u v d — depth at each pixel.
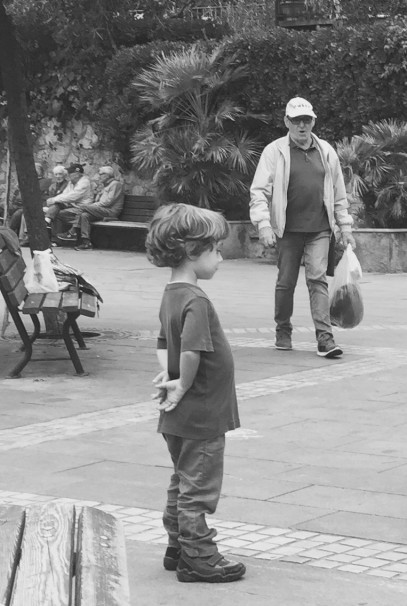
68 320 13.05
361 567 6.58
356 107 26.56
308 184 14.15
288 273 14.47
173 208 6.18
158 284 22.67
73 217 30.97
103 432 10.28
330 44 26.53
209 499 6.35
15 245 13.66
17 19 32.22
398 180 25.33
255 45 27.47
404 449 9.55
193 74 27.20
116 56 30.19
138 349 14.82
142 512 7.77
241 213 28.36
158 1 17.11
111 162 32.53
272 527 7.38
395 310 18.64
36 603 3.88
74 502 8.01
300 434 10.10
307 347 14.93
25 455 9.43
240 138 27.83
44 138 33.78
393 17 26.00
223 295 20.78
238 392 11.98
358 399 11.64
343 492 8.22
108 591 3.95
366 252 24.95
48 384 12.59
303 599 6.09
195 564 6.35
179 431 6.29
